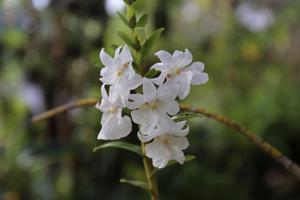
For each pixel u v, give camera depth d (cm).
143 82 34
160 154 35
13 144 98
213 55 140
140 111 34
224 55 139
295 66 173
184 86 34
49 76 100
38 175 99
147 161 38
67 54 100
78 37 100
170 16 130
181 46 135
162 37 122
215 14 153
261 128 127
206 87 140
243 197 113
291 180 126
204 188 108
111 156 99
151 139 35
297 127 131
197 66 35
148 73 35
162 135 35
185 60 35
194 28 152
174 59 34
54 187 101
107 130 35
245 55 141
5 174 96
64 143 96
